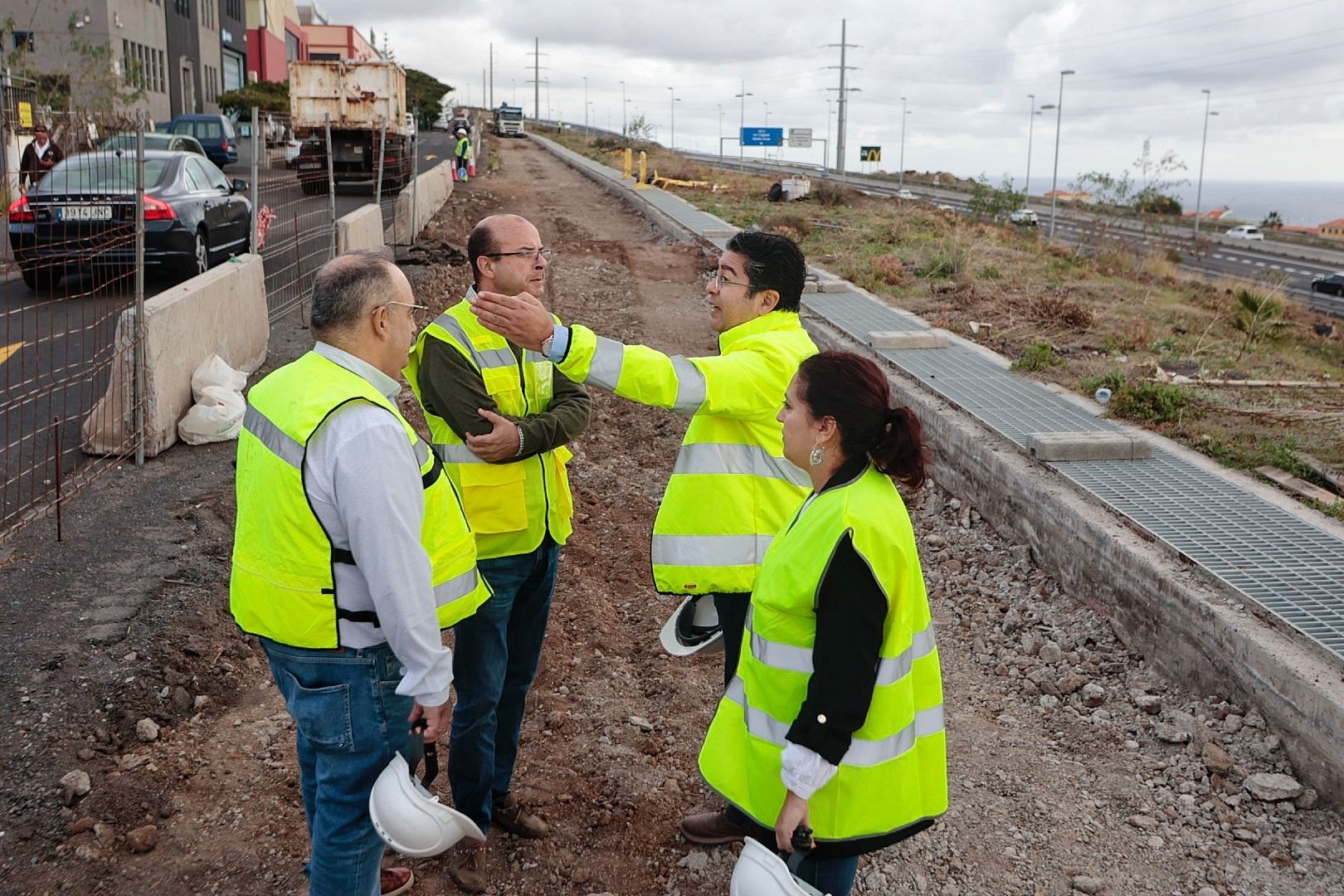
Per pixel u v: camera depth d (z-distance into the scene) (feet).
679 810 12.11
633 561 19.22
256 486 8.03
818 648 7.54
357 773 8.27
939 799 8.27
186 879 10.51
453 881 10.82
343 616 7.97
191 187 40.04
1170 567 15.24
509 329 8.86
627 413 27.81
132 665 13.62
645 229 65.77
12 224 33.37
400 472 7.74
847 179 257.34
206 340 24.25
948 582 19.04
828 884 8.20
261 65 203.51
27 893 10.05
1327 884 10.98
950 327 34.78
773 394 9.91
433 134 221.25
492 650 10.37
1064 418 22.97
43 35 82.94
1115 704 14.61
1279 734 12.75
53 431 22.74
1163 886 11.02
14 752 11.76
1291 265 171.83
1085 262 59.36
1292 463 20.40
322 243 45.29
